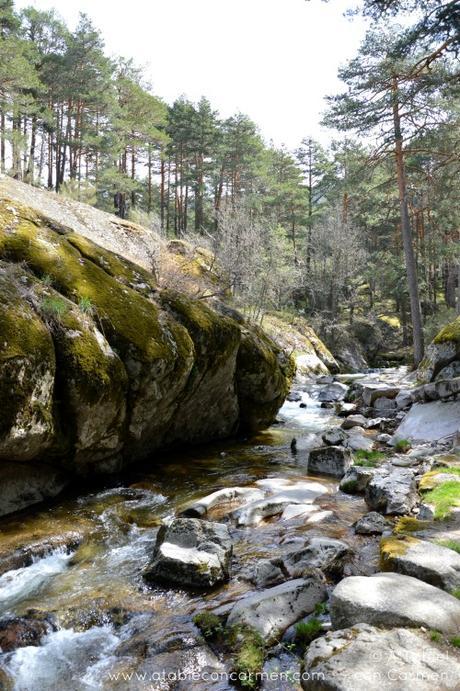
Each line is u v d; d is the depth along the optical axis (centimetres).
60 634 396
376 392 1449
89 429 667
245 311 2458
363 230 3803
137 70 3828
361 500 674
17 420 551
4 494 603
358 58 1892
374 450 960
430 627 329
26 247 728
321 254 3506
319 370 2525
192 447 988
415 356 2097
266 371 1084
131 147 3753
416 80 1577
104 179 3284
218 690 330
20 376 548
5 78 2508
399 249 3362
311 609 402
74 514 616
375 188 2316
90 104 3319
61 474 689
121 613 419
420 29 1123
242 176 4425
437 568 409
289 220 4725
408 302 3688
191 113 4169
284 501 651
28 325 588
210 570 456
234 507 640
